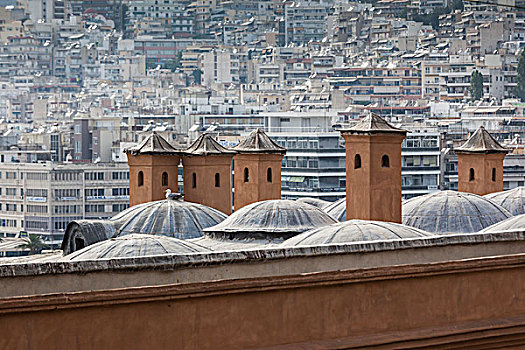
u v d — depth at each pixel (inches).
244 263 1021.2
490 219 2306.8
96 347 893.8
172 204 2372.0
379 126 2091.5
